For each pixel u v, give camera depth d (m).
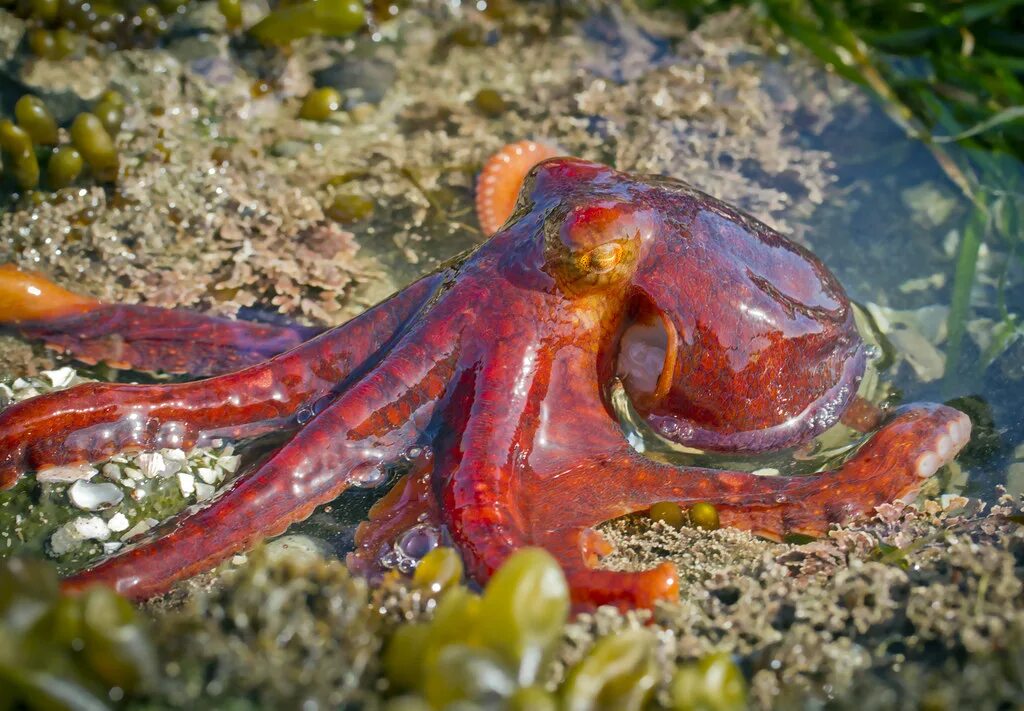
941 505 0.70
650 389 0.71
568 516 0.68
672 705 0.61
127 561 0.65
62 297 0.75
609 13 0.93
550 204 0.70
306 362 0.70
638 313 0.70
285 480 0.67
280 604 0.62
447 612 0.61
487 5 0.93
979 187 0.84
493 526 0.66
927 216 0.84
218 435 0.70
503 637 0.60
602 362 0.70
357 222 0.82
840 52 0.91
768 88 0.89
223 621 0.62
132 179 0.83
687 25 0.93
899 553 0.67
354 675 0.61
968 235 0.81
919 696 0.62
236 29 0.90
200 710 0.60
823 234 0.83
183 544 0.66
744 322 0.69
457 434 0.68
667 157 0.85
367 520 0.68
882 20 0.92
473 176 0.85
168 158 0.84
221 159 0.84
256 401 0.70
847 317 0.72
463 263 0.70
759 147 0.86
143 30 0.88
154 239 0.81
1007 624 0.63
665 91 0.88
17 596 0.60
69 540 0.69
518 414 0.68
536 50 0.91
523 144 0.81
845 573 0.65
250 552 0.66
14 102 0.85
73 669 0.60
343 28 0.89
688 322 0.69
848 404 0.73
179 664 0.60
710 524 0.69
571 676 0.60
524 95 0.89
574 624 0.63
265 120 0.87
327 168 0.85
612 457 0.69
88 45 0.87
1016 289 0.81
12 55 0.87
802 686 0.62
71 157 0.81
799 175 0.85
